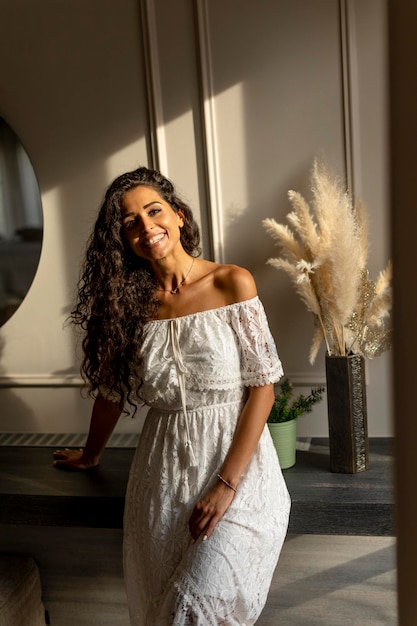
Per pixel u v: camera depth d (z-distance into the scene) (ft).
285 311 8.57
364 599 8.14
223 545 6.14
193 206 8.64
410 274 1.19
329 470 7.82
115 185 6.68
